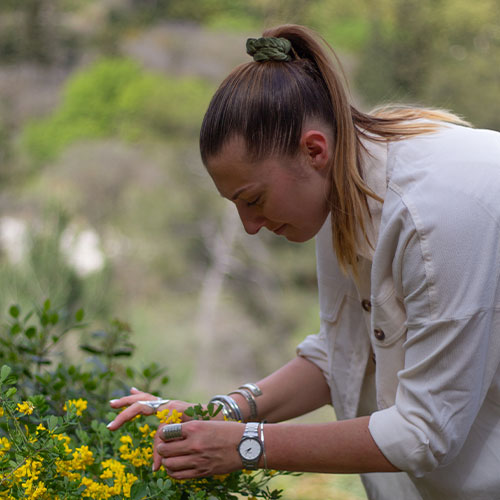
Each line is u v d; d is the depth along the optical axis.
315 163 1.57
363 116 1.67
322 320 1.92
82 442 1.76
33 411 1.70
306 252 22.23
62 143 29.12
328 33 21.53
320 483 3.87
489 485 1.63
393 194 1.56
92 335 2.25
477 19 20.59
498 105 19.86
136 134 29.77
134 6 34.91
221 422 1.57
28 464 1.48
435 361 1.49
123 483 1.55
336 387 1.91
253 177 1.55
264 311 21.56
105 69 31.55
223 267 22.75
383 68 20.09
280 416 1.94
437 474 1.67
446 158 1.53
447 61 20.52
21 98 30.77
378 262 1.58
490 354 1.52
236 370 20.12
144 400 1.78
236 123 1.53
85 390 2.04
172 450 1.54
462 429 1.52
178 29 34.72
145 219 24.08
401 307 1.61
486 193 1.48
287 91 1.55
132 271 22.36
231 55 33.62
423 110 1.72
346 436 1.54
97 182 25.97
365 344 1.85
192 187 25.89
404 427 1.51
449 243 1.46
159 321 20.16
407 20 20.73
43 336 2.17
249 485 1.73
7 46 30.92
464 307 1.46
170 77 33.03
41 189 24.00
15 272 6.05
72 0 33.19
